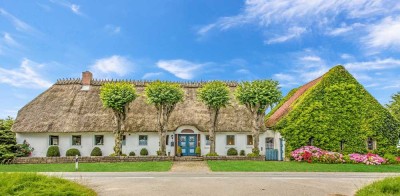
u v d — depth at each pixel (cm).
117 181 1764
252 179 1848
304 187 1578
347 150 3312
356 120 3372
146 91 3394
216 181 1766
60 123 3631
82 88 4169
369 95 3438
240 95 3347
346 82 3441
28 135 3641
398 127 3406
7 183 1255
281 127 3325
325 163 2964
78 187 1370
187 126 3678
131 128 3641
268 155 3431
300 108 3341
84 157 3055
